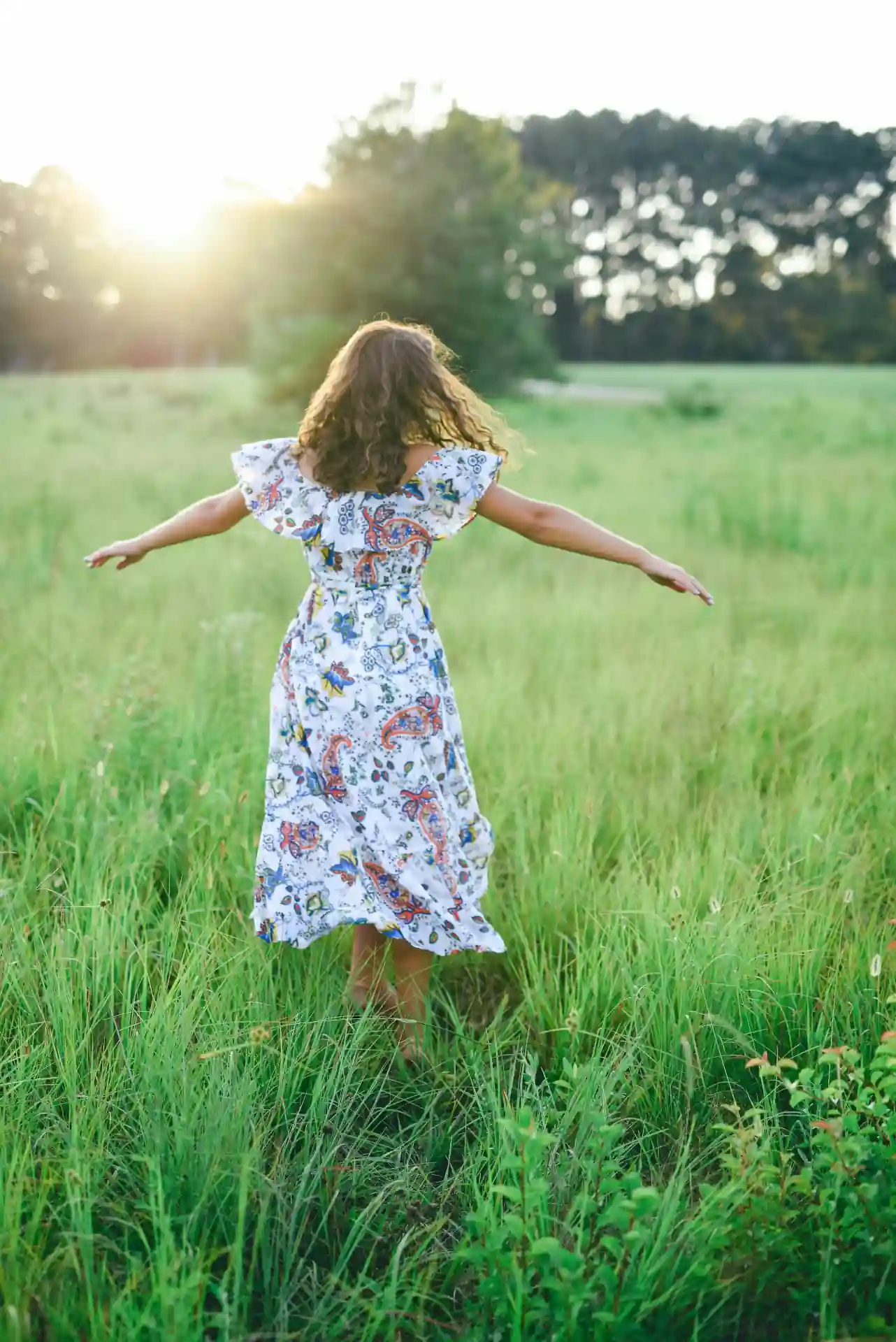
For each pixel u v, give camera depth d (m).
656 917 2.89
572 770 3.93
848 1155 1.99
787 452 16.14
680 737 4.25
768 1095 2.45
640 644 5.61
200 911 2.93
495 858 3.57
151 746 3.77
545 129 89.88
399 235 24.20
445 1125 2.50
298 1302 2.02
